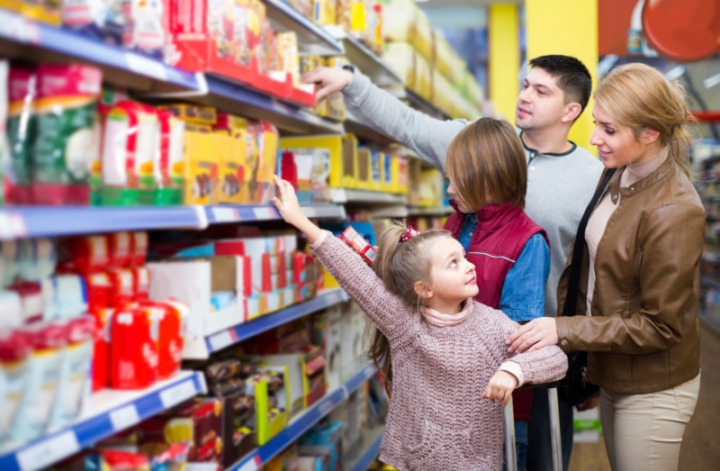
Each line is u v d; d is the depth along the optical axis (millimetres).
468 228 2170
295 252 2428
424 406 1861
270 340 2641
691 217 1901
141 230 1738
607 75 2061
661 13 5832
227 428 1954
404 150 4219
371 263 2135
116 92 1631
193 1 1705
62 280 1377
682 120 1990
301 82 2529
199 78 1718
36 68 1311
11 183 1166
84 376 1317
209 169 1788
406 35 4023
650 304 1917
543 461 2297
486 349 1828
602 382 2115
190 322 1761
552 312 2539
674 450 2033
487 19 12156
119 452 1500
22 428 1171
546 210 2516
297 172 2539
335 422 3139
